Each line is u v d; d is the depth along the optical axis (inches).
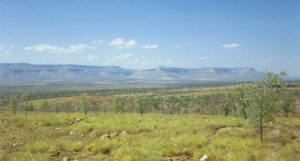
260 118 616.1
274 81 619.2
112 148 535.8
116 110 3026.6
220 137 634.8
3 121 957.2
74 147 540.4
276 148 528.1
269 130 762.2
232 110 2324.1
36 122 943.0
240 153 477.4
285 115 2091.5
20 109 3932.1
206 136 646.5
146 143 564.7
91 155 492.4
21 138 634.8
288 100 1929.1
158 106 4079.7
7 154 471.8
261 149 523.8
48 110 4635.8
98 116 1182.3
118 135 692.7
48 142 581.9
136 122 922.7
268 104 612.7
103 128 794.8
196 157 472.1
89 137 679.7
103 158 460.1
